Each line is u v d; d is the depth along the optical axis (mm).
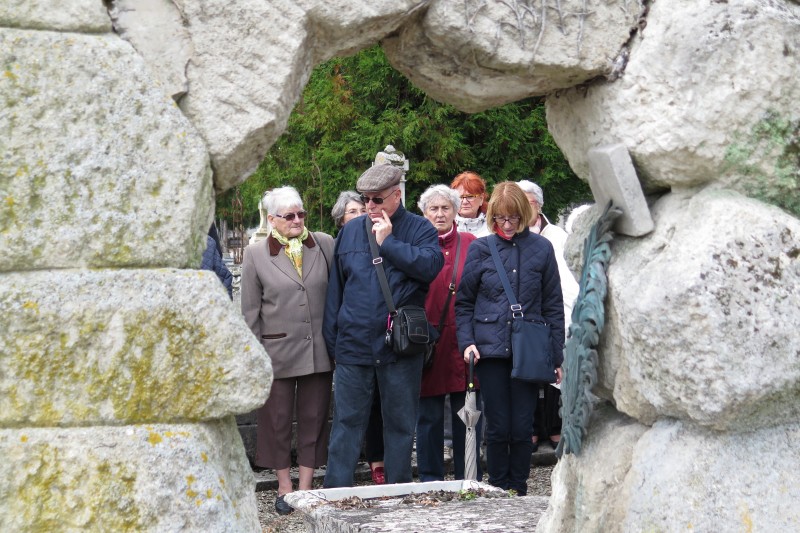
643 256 3525
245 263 7168
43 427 3027
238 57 3227
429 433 6816
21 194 3023
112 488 3023
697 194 3518
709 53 3412
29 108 3035
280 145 19188
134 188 3104
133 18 3186
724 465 3289
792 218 3406
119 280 3082
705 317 3238
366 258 6359
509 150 17516
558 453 3953
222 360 3154
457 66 3584
